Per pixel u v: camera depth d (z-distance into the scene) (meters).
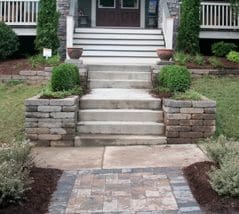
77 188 4.98
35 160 6.16
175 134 7.30
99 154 6.64
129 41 13.16
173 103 7.26
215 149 5.18
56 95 7.50
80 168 5.86
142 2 15.75
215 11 13.44
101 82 9.59
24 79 10.57
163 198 4.64
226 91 9.40
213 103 7.27
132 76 9.83
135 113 7.85
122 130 7.57
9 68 10.98
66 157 6.48
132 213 4.29
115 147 7.13
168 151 6.75
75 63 9.50
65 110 7.23
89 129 7.55
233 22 13.53
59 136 7.25
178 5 13.99
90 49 12.73
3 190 4.19
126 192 4.84
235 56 11.72
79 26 15.53
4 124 7.86
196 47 12.58
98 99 8.13
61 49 13.59
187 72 8.35
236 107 8.49
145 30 13.47
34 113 7.23
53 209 4.39
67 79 8.09
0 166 4.39
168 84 8.31
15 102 8.89
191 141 7.31
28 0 13.13
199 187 4.82
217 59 11.72
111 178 5.33
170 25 12.50
